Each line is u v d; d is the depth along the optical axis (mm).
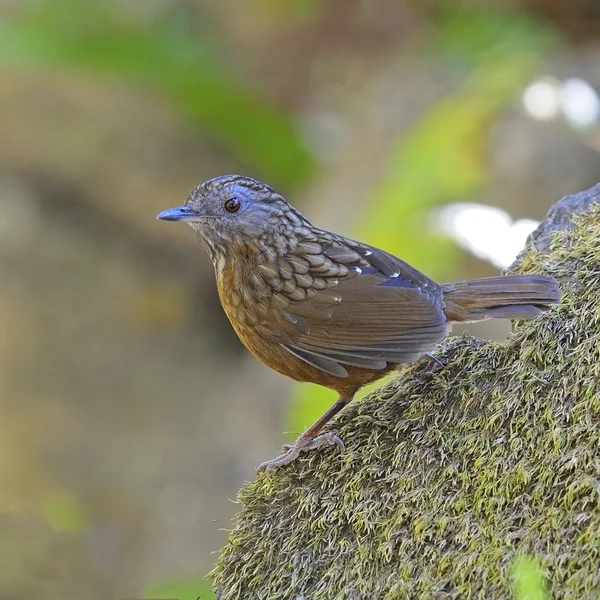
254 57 16359
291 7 15828
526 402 5051
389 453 5348
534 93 12609
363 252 6438
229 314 6680
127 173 17375
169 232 17594
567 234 6082
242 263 6484
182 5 15969
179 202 17359
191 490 14883
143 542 13844
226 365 17125
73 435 15680
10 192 17484
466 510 4816
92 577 12414
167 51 15031
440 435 5227
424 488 5027
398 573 4766
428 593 4535
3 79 17125
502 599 4340
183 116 16469
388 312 5992
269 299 6352
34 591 11914
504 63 13141
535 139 12070
